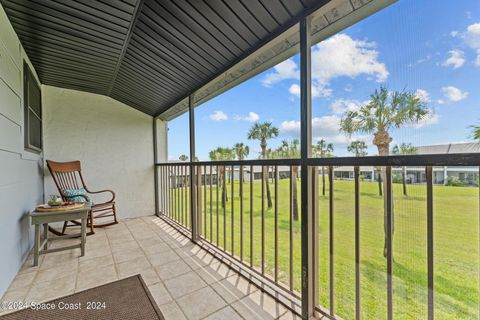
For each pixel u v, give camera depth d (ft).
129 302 5.16
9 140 6.12
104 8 6.08
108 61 8.87
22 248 7.07
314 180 4.71
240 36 6.02
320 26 5.26
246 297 5.35
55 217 7.38
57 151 11.38
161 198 13.98
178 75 8.86
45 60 8.72
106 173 12.73
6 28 6.20
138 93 11.56
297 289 5.56
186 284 5.90
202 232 10.28
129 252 8.03
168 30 6.64
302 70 4.74
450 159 2.85
